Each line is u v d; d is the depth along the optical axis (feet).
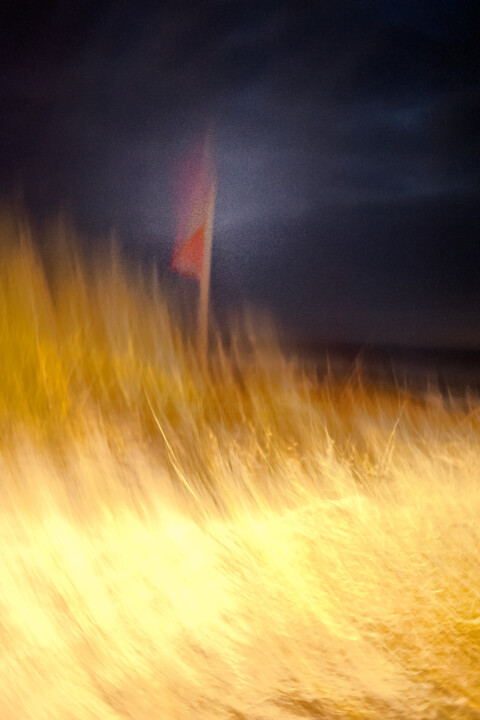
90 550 14.07
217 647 11.09
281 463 20.97
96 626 11.46
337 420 27.94
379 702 9.91
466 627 11.43
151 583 12.75
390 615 11.85
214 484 19.02
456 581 12.75
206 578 12.96
